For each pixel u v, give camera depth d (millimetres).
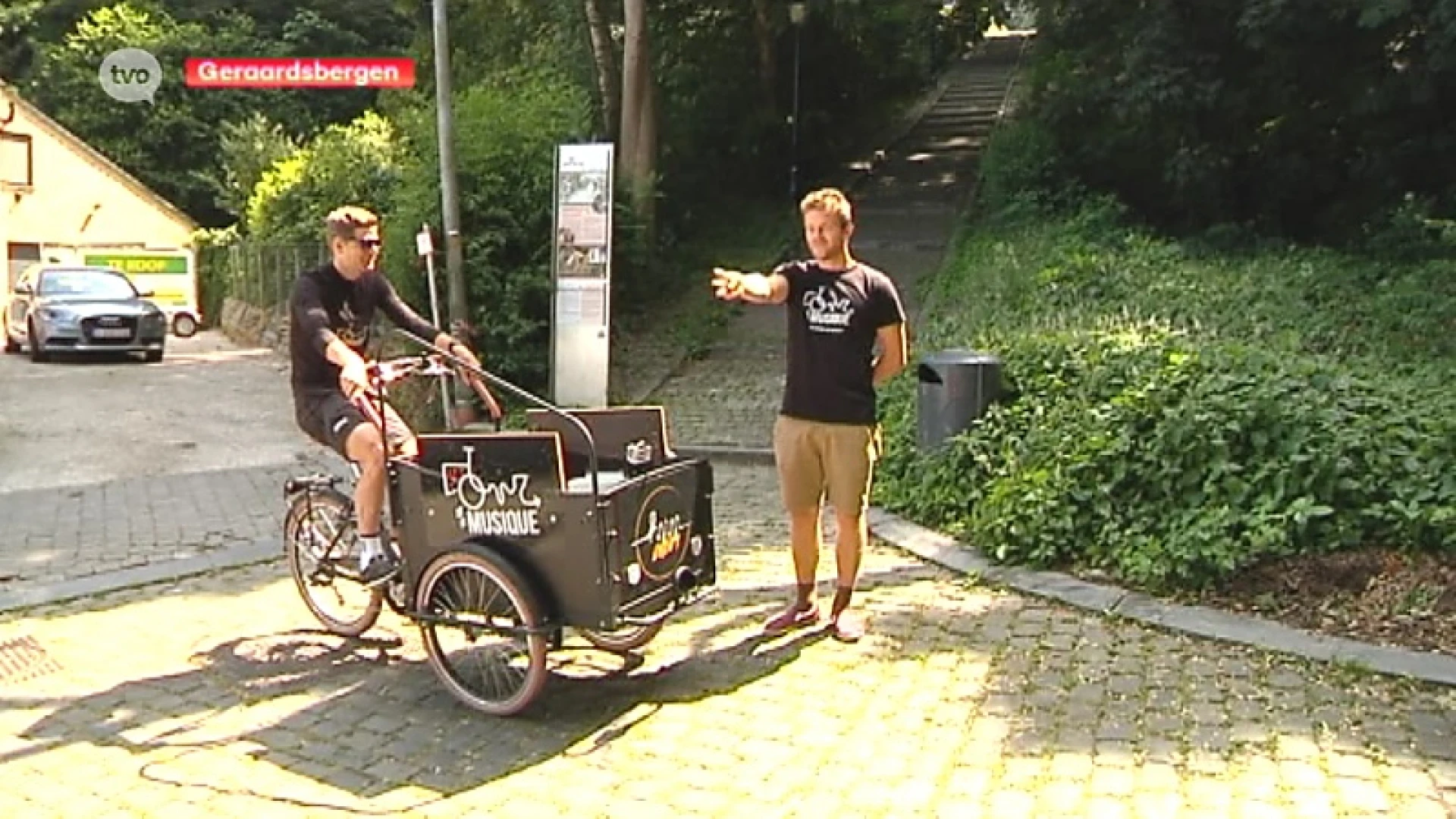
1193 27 13781
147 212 33219
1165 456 6262
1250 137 14695
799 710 4629
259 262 24312
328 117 38594
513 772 4184
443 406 10438
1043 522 6328
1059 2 15094
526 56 18562
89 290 20484
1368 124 14352
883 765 4156
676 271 15367
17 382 16344
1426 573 5434
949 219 17516
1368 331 10266
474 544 4613
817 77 21250
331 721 4645
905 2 20219
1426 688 4605
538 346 11891
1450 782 3914
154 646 5504
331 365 5098
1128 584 5902
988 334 9734
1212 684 4738
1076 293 11547
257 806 3988
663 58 18391
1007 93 26078
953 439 7422
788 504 5410
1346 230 14805
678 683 4918
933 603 5852
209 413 13195
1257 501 5922
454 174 11164
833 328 5184
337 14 39062
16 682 5094
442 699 4824
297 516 5602
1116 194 15562
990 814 3801
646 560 4594
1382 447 5980
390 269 11922
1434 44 12195
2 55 38000
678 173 18047
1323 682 4707
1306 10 12594
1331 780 3941
